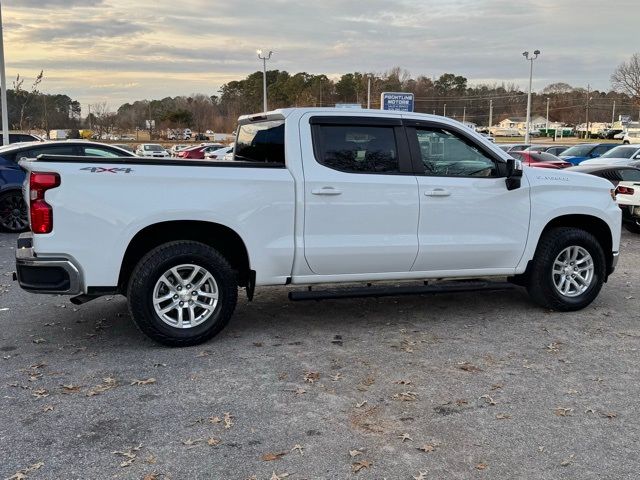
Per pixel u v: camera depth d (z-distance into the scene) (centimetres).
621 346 519
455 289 575
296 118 527
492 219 574
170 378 443
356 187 527
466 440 355
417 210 546
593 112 10619
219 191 493
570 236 606
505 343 525
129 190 472
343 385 433
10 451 340
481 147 573
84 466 325
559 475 319
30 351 500
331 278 539
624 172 1327
